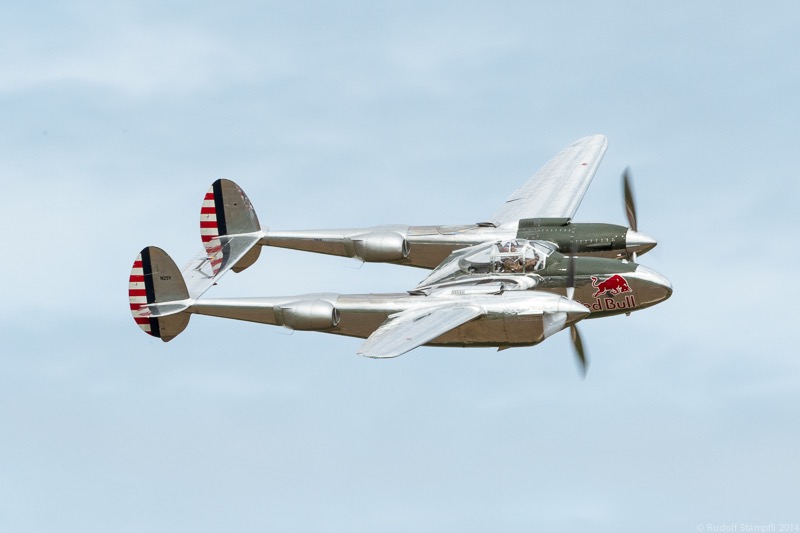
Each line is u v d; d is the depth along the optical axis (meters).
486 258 131.12
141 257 132.12
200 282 141.88
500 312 119.50
